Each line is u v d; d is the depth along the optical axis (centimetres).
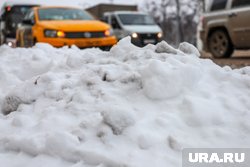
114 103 353
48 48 657
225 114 326
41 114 381
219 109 326
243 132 305
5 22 1767
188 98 328
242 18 1052
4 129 369
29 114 395
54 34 932
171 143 292
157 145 293
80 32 943
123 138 304
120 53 458
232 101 343
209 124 312
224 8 1127
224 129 308
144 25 1645
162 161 279
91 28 956
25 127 361
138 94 358
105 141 305
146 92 350
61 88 415
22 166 306
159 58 415
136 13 1725
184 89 353
